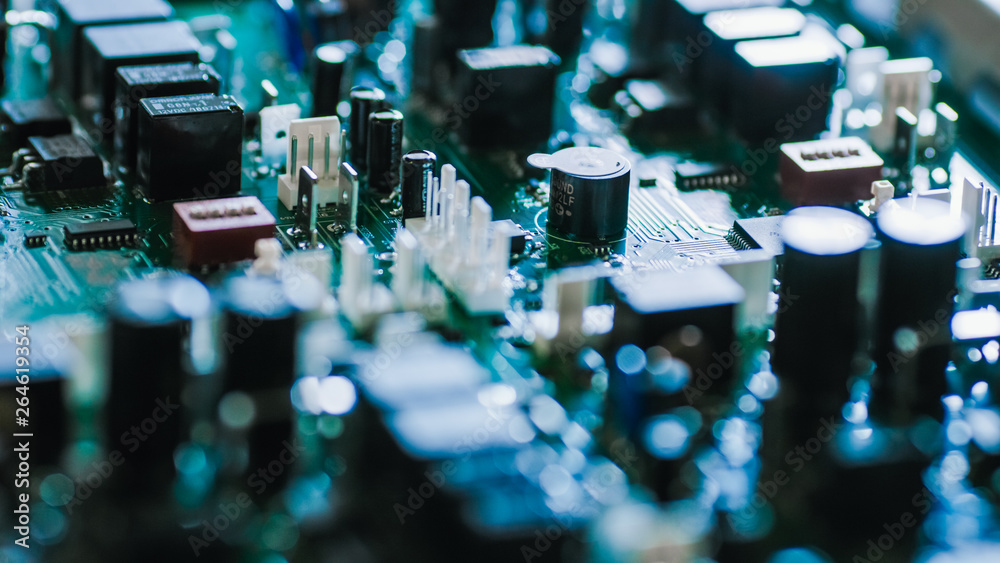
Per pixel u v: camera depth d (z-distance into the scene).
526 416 0.33
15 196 0.38
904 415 0.33
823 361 0.33
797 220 0.33
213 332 0.32
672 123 0.41
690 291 0.33
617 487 0.32
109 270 0.36
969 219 0.36
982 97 0.41
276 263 0.33
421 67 0.42
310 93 0.41
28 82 0.42
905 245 0.33
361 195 0.38
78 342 0.32
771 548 0.31
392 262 0.36
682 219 0.38
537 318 0.34
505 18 0.44
